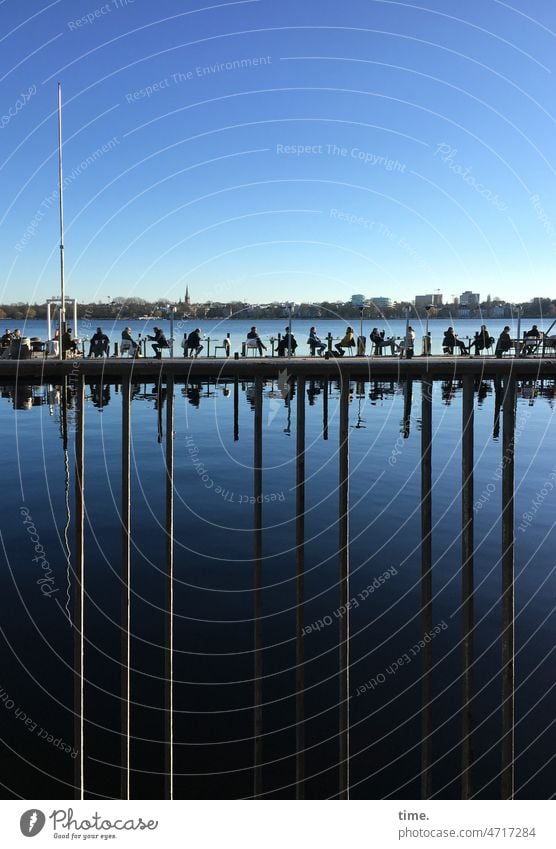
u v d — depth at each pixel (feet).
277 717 27.55
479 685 29.30
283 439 94.07
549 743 24.98
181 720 27.27
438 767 24.04
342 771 14.44
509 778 14.32
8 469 73.31
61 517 55.47
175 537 50.90
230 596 39.86
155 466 76.23
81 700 14.19
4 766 23.97
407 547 48.21
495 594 39.27
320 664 31.65
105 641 33.73
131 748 25.30
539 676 29.73
